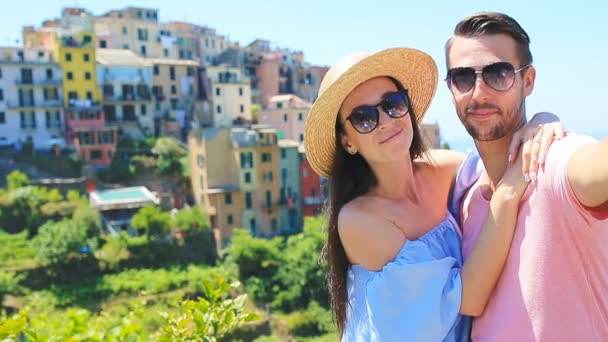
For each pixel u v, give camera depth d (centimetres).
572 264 216
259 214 4588
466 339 258
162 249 3831
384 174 284
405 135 281
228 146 4547
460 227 291
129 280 3412
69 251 3388
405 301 242
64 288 3278
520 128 249
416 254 255
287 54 8250
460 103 258
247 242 3606
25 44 6500
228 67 6300
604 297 219
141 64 6016
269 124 6219
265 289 3412
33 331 405
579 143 212
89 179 4797
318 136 294
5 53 5403
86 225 3731
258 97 7306
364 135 277
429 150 328
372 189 293
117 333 434
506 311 233
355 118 278
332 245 296
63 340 414
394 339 240
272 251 3606
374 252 262
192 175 4834
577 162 203
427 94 324
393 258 259
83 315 458
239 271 3559
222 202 4441
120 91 5875
